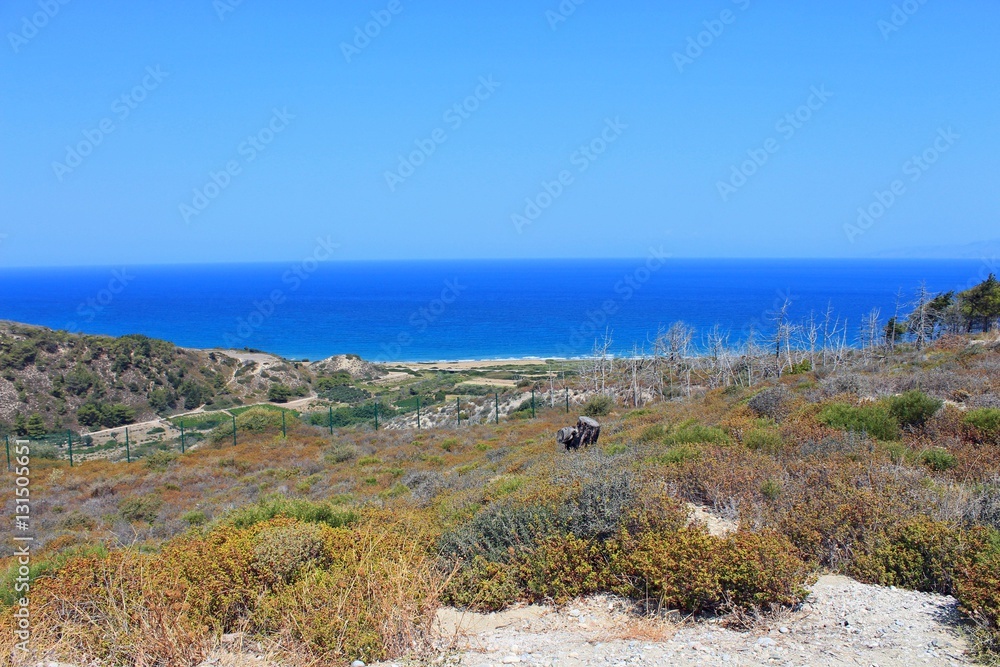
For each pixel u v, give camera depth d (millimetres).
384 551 6414
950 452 10445
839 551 6285
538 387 59094
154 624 4738
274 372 71000
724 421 15539
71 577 5738
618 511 6438
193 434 45031
